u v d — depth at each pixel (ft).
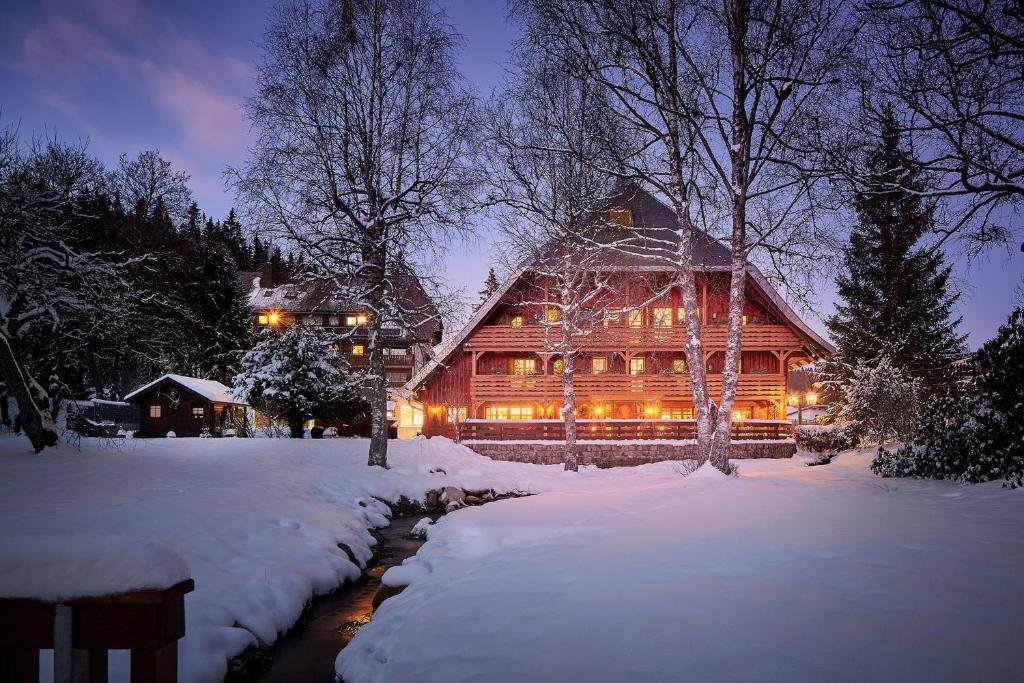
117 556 7.30
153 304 122.52
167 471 56.13
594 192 75.61
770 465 85.56
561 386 108.06
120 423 131.03
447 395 111.75
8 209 63.10
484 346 108.99
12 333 59.47
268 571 29.96
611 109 57.88
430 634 17.78
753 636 14.65
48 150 111.24
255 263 285.43
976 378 44.73
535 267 83.97
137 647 7.14
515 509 38.01
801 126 51.98
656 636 15.14
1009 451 40.34
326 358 115.44
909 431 78.33
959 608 15.70
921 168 41.98
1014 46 37.14
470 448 94.94
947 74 39.32
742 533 26.17
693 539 25.64
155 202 144.56
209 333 159.22
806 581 18.72
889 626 14.74
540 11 55.36
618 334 105.91
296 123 62.23
